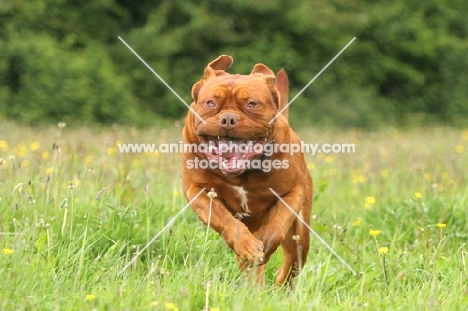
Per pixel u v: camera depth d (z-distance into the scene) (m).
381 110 37.56
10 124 23.91
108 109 32.12
